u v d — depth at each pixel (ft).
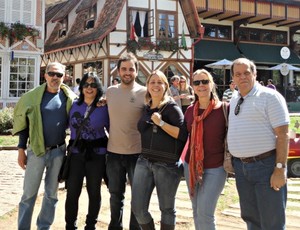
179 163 15.24
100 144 16.42
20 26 65.26
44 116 16.28
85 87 16.25
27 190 16.46
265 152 12.98
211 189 14.10
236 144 13.28
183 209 21.45
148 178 15.20
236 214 20.65
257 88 13.21
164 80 15.11
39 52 67.67
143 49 80.23
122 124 16.16
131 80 16.28
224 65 88.28
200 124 14.25
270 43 104.94
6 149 39.96
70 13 94.89
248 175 13.21
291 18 99.81
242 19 98.48
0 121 49.83
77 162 16.28
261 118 12.93
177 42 83.10
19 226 16.47
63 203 22.52
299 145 29.99
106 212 21.08
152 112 15.20
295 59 104.68
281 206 13.01
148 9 81.30
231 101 13.87
